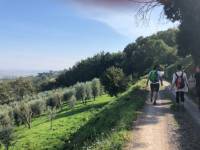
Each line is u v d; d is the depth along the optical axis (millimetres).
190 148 12992
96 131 21453
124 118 17953
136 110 21000
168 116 19094
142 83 42188
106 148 13070
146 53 127750
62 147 38344
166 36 161625
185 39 36500
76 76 189250
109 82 77562
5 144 60844
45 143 53094
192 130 15742
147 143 13641
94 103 92000
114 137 14242
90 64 186375
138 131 15586
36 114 100250
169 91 32219
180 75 21062
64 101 114125
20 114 87562
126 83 77750
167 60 116000
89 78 183375
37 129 67250
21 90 180125
